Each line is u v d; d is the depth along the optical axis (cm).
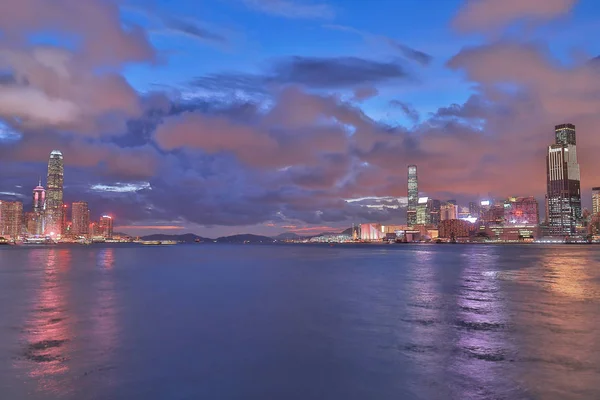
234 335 1727
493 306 2472
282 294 3070
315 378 1191
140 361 1352
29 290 3356
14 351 1472
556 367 1270
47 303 2644
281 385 1136
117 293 3150
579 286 3547
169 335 1716
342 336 1700
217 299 2812
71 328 1866
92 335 1727
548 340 1611
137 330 1814
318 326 1892
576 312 2244
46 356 1412
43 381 1169
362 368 1280
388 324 1939
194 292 3197
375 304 2577
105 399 1044
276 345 1553
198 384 1146
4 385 1137
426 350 1475
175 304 2580
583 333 1731
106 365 1312
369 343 1585
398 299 2791
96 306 2516
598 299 2742
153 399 1042
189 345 1557
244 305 2541
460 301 2691
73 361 1356
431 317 2112
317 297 2888
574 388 1095
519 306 2462
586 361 1327
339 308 2414
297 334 1727
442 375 1208
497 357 1383
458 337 1673
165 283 3900
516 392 1072
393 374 1220
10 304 2600
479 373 1223
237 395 1070
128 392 1087
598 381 1145
